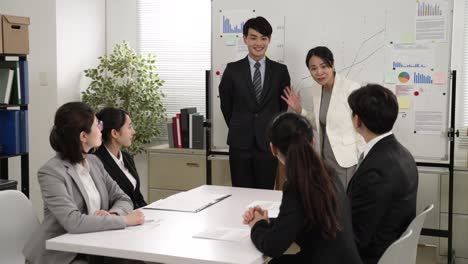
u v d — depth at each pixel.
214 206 2.85
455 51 4.47
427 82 3.92
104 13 5.58
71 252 2.32
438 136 3.93
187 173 4.86
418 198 4.37
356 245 2.27
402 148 2.45
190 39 5.39
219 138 4.48
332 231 1.98
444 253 4.29
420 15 3.89
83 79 5.35
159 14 5.46
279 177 4.27
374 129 2.42
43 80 5.07
